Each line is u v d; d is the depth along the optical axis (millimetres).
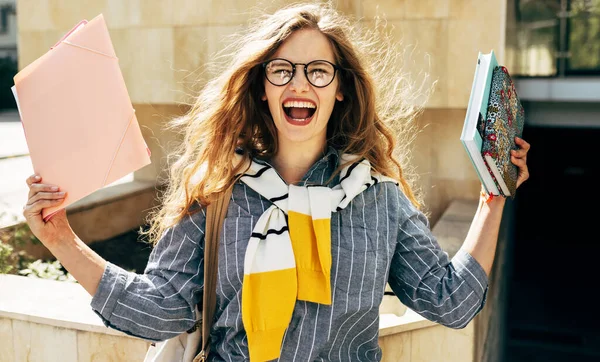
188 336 1768
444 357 2846
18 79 1640
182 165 1908
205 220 1708
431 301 1688
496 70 1880
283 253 1607
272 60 1667
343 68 1759
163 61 6176
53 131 1625
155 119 6852
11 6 24828
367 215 1702
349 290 1638
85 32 1668
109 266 1656
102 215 5934
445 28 5297
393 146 1898
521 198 16516
